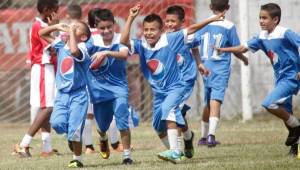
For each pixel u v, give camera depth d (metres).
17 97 46.47
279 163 23.94
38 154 31.12
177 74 24.78
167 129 24.47
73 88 24.27
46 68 30.78
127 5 44.31
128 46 24.64
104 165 25.19
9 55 45.56
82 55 24.08
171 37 24.72
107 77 24.84
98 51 24.59
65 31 24.52
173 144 24.33
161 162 25.27
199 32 32.31
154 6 44.22
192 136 26.33
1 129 43.16
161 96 24.81
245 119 42.91
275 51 25.84
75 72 24.25
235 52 26.78
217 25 32.12
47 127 30.55
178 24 27.02
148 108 45.69
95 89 24.80
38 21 31.00
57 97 24.62
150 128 40.97
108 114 25.44
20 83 46.31
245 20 42.25
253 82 44.91
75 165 24.62
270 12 25.70
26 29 45.19
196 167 23.36
